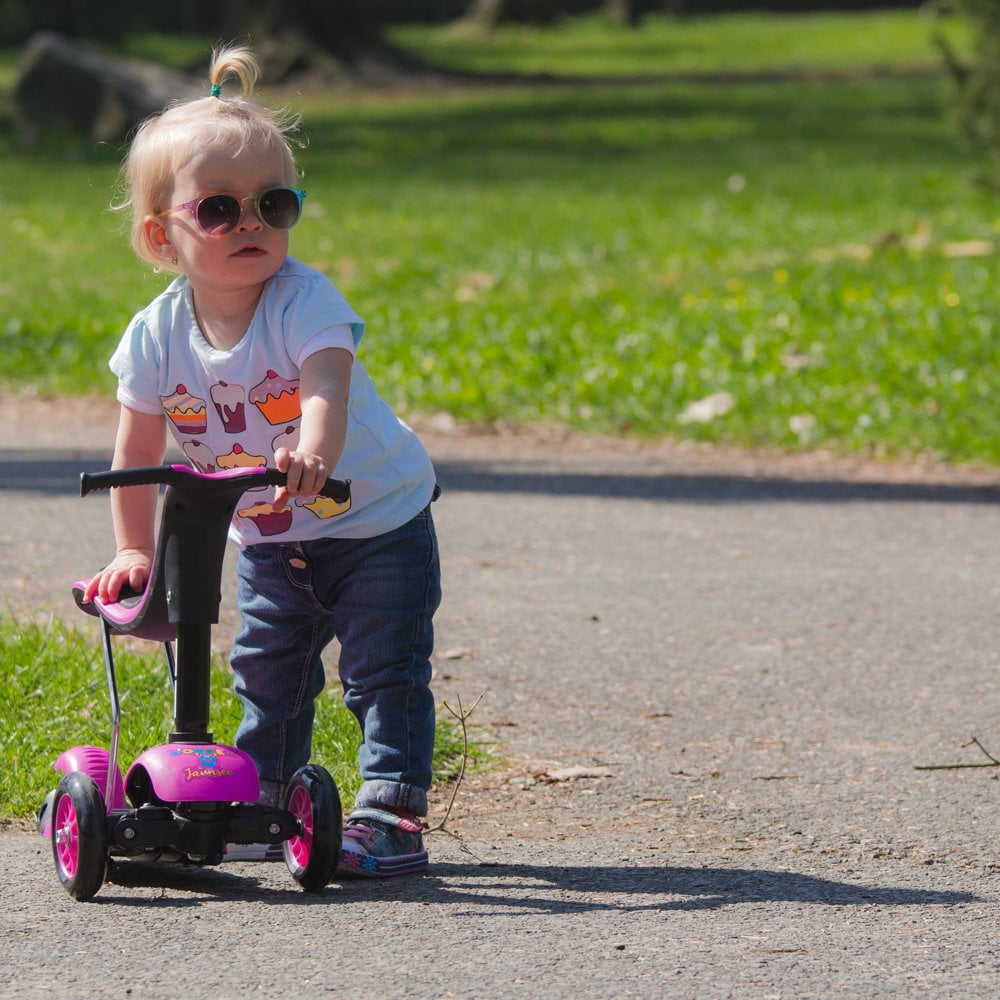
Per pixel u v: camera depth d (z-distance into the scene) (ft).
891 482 94.73
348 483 35.09
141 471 34.06
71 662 54.44
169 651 40.01
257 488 36.78
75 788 36.40
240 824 36.37
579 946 34.17
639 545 79.51
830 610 68.39
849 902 37.78
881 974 32.89
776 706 56.08
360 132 326.24
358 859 38.68
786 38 558.97
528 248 180.96
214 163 36.60
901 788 47.78
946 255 159.74
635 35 581.12
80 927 35.06
